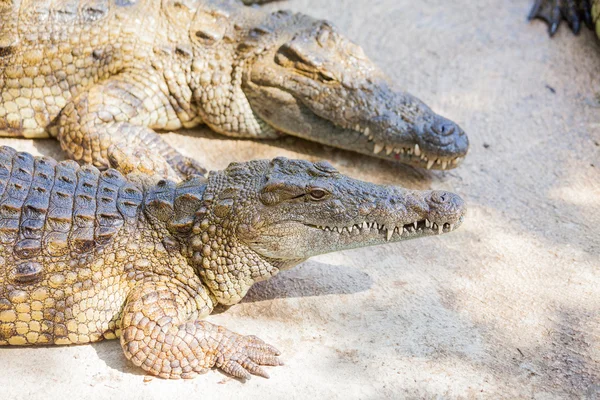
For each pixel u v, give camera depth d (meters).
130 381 5.48
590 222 7.34
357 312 6.22
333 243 5.82
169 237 5.77
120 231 5.71
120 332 5.66
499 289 6.53
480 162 8.10
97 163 7.41
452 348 5.90
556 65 9.41
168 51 7.80
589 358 5.83
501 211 7.48
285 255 5.79
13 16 7.54
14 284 5.45
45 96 7.70
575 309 6.31
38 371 5.52
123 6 7.78
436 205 5.76
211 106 7.93
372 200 5.72
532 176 7.93
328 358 5.76
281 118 7.89
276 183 5.61
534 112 8.74
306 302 6.30
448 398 5.48
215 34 7.86
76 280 5.55
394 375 5.64
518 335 6.05
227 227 5.69
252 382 5.52
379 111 7.66
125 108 7.62
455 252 6.95
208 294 5.92
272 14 8.17
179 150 7.98
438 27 9.88
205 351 5.49
